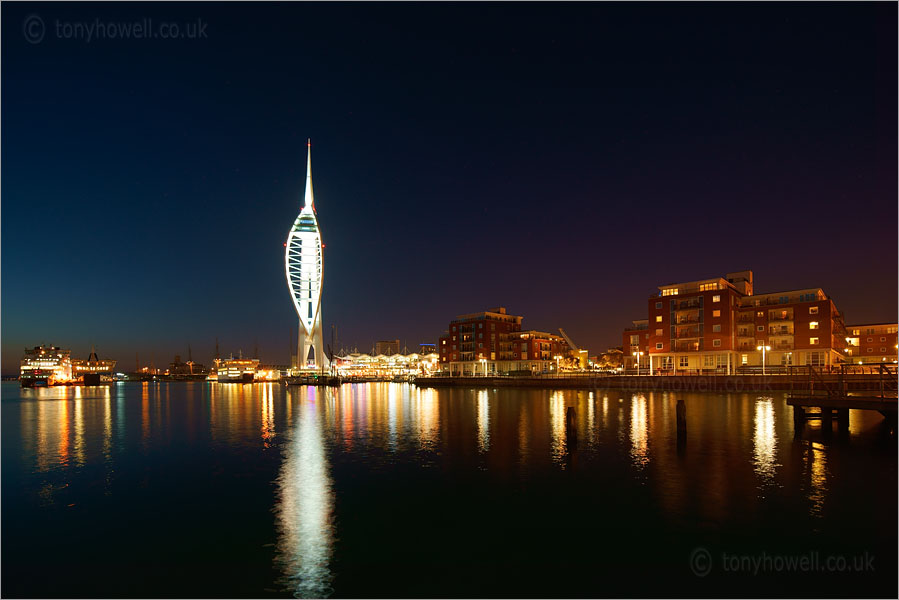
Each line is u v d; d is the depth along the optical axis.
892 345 113.75
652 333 99.50
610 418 43.78
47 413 63.88
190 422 49.84
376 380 199.38
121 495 21.02
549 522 16.89
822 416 32.69
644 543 15.02
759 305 95.19
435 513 18.05
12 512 18.86
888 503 18.19
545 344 150.88
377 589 12.59
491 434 35.91
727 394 70.06
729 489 20.12
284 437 37.16
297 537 16.00
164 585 12.95
